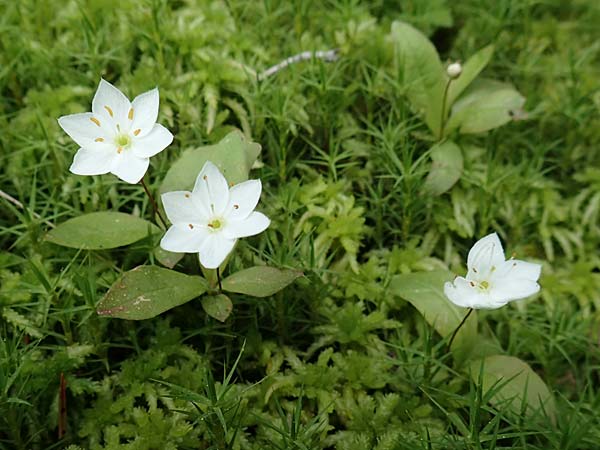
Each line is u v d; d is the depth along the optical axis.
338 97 0.16
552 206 0.16
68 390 0.13
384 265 0.15
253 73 0.16
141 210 0.15
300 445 0.11
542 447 0.12
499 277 0.12
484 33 0.18
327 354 0.13
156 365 0.13
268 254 0.14
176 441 0.12
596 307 0.15
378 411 0.13
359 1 0.19
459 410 0.13
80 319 0.13
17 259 0.13
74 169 0.12
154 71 0.16
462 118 0.16
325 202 0.15
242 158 0.13
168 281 0.12
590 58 0.19
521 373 0.13
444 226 0.15
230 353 0.13
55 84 0.16
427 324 0.14
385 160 0.16
